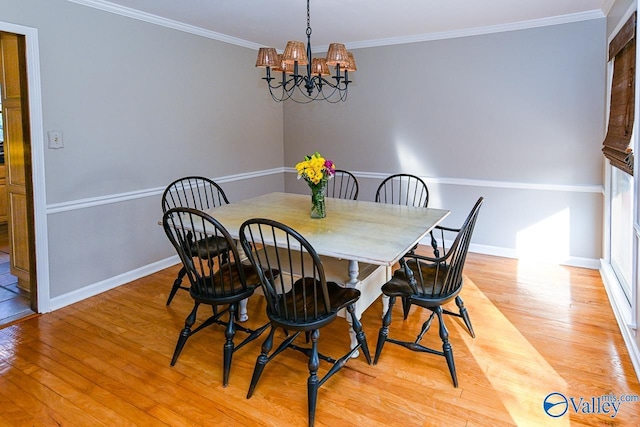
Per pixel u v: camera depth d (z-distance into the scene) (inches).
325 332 110.2
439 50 172.6
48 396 84.1
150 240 153.3
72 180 126.3
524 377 88.7
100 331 111.0
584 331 107.7
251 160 197.8
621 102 113.7
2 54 127.3
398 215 116.0
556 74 152.9
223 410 80.0
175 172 160.1
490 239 174.6
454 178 177.9
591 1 131.6
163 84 151.9
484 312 119.2
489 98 165.9
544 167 160.1
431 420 76.5
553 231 161.9
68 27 121.6
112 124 136.1
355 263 92.0
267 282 82.1
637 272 92.7
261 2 128.6
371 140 193.6
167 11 138.5
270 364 95.3
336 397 83.3
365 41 183.9
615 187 137.8
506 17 147.9
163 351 101.0
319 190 110.7
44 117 117.6
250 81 192.5
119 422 76.9
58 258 124.8
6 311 122.5
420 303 88.2
